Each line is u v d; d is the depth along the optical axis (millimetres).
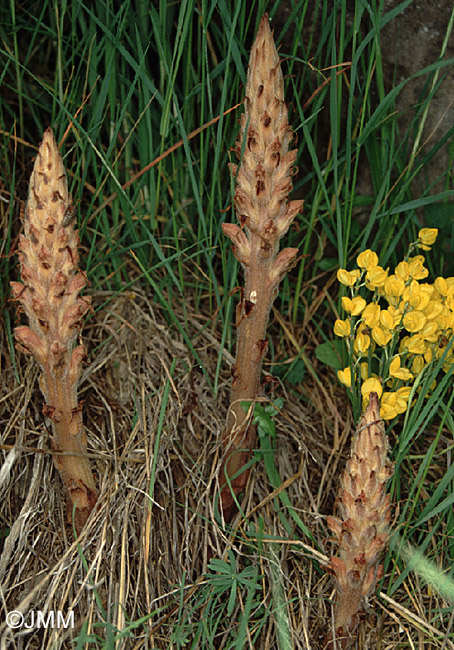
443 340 866
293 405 941
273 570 841
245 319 824
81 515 839
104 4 883
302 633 834
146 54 925
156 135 938
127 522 841
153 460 840
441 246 952
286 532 878
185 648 822
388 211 899
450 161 908
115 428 900
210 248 902
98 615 816
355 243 923
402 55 910
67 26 963
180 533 871
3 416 897
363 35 907
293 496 896
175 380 927
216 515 862
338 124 892
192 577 859
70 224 765
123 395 919
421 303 834
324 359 923
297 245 975
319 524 880
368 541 772
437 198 887
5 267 931
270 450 870
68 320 777
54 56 983
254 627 819
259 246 800
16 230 968
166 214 967
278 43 890
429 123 924
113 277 971
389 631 843
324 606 845
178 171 949
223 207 949
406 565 849
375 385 827
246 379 844
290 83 933
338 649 809
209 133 938
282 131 781
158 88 944
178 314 965
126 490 861
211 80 934
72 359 792
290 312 975
